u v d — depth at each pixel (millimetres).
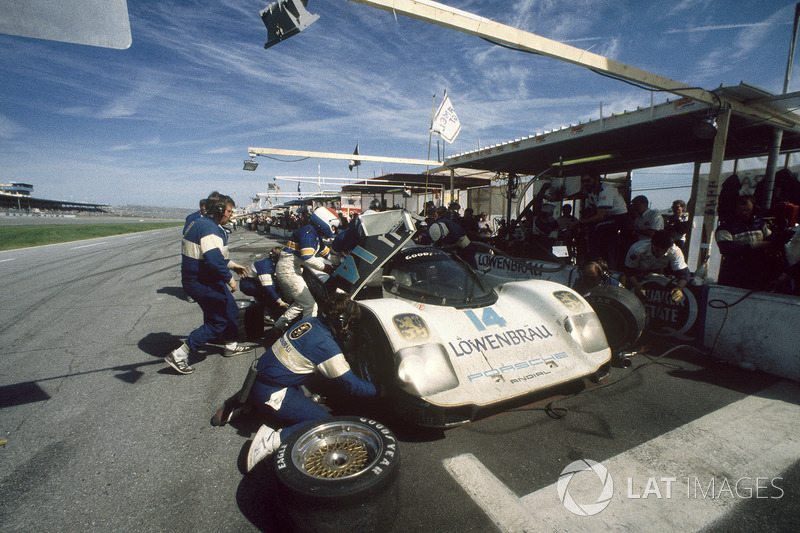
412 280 3375
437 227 5703
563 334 2934
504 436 2498
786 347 3287
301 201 27531
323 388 3201
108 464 2283
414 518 1829
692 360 3732
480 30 3041
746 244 3783
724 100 4152
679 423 2609
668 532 1726
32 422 2758
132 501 1981
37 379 3482
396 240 3174
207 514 1888
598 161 7531
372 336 2684
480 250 6922
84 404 3020
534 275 5676
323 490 1563
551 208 6180
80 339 4582
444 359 2441
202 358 3996
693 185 7547
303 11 2426
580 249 5715
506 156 7457
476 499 1947
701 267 4457
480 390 2385
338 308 2316
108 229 34469
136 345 4359
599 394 3047
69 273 9789
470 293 3301
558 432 2531
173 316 5609
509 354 2686
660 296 4312
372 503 1602
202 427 2686
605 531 1736
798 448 2311
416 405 2287
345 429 1979
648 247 4199
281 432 2133
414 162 12320
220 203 3570
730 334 3676
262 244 18766
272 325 5016
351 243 3826
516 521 1799
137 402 3049
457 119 9023
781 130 5004
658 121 4746
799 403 2857
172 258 12938
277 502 1681
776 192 5355
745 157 6738
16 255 13984
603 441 2420
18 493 2041
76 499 1998
